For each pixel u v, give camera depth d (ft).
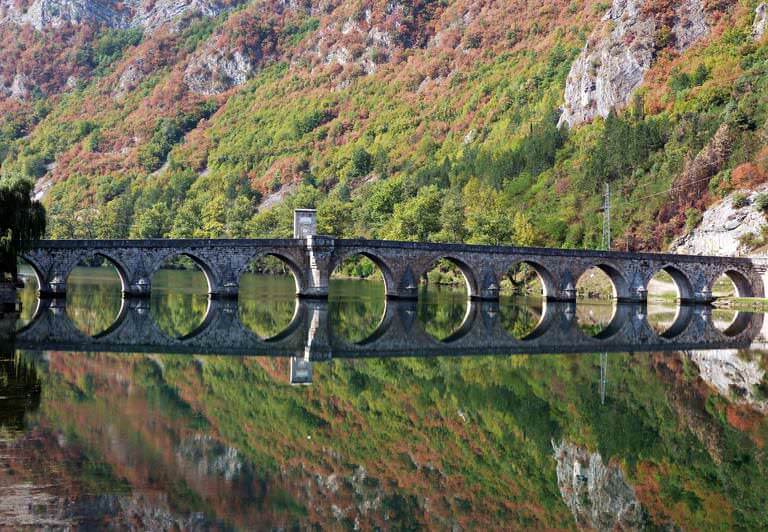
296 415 146.61
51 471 106.32
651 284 496.64
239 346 222.28
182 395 155.33
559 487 116.78
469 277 397.80
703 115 604.08
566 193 625.41
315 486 110.42
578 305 399.44
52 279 328.08
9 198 269.44
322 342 236.22
